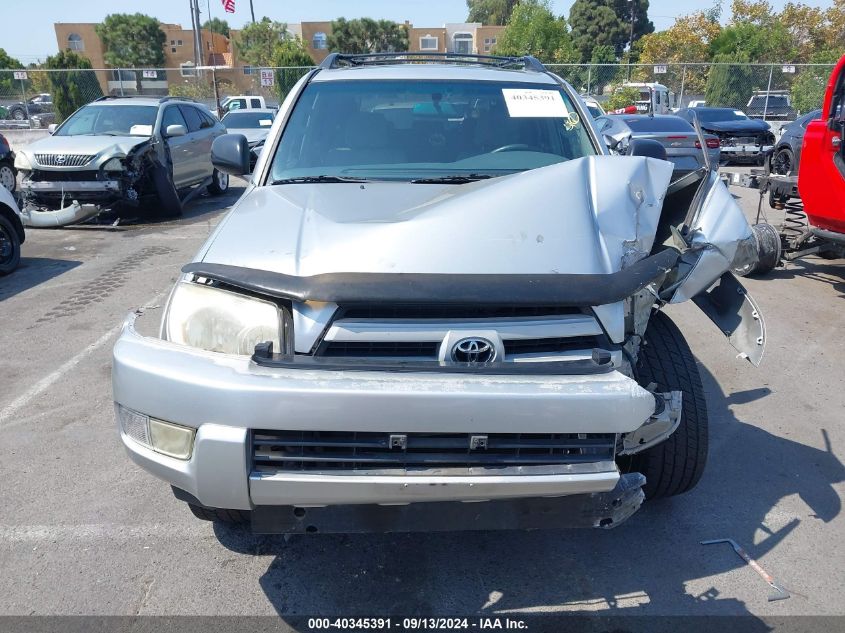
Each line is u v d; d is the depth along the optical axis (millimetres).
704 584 2818
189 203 13250
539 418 2133
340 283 2254
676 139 12602
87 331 5871
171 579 2859
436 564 2957
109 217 11414
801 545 3055
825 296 6824
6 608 2693
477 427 2119
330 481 2146
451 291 2234
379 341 2297
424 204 2779
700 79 29375
